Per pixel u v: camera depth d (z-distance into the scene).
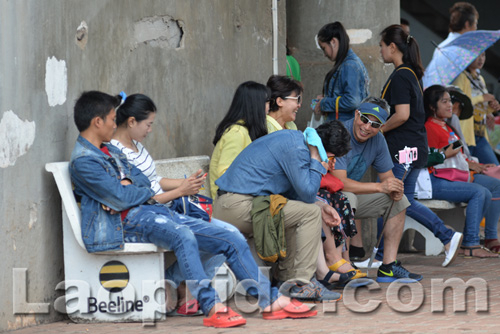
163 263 9.46
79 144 9.41
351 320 9.58
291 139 10.70
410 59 14.39
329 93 15.24
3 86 8.78
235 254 9.70
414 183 14.70
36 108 9.40
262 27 16.53
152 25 12.30
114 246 9.22
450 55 18.42
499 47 31.03
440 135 15.91
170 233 9.16
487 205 16.11
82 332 8.94
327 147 11.06
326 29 15.16
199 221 9.82
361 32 18.17
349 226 12.05
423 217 14.63
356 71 14.88
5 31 8.84
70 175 9.52
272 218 10.54
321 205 11.75
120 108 10.34
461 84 18.95
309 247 10.80
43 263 9.52
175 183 10.84
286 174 10.70
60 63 9.88
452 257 14.40
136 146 10.55
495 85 31.12
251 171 10.81
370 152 12.92
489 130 20.50
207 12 14.11
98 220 9.29
